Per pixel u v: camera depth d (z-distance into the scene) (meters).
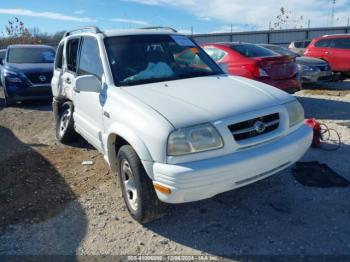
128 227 3.62
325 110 8.09
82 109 4.90
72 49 5.56
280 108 3.50
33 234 3.57
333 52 13.02
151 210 3.44
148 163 3.19
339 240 3.22
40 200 4.25
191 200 3.12
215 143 3.09
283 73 7.37
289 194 4.07
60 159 5.60
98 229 3.61
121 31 4.78
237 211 3.79
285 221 3.56
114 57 4.33
